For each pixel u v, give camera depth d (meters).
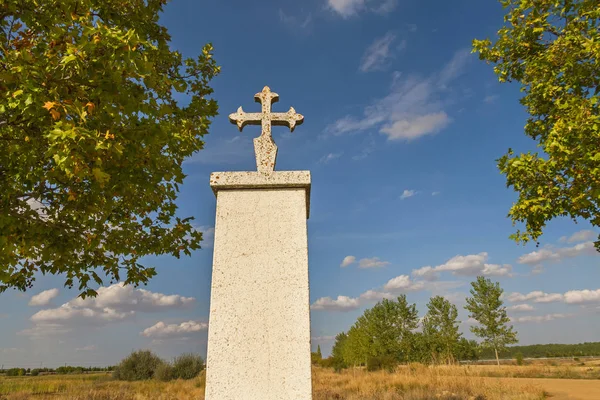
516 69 7.93
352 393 15.69
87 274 5.85
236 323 2.69
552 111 6.97
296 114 3.47
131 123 4.31
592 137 5.65
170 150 6.46
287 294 2.76
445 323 29.39
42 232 4.78
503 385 15.93
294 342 2.65
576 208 6.12
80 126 3.77
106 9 5.27
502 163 6.88
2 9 4.49
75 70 3.89
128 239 6.31
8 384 19.48
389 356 28.66
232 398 2.54
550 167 6.15
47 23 4.54
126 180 4.54
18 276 5.73
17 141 4.39
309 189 3.11
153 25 6.15
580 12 6.67
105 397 14.77
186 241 6.80
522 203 6.62
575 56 6.52
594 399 13.15
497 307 28.53
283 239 2.90
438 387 16.52
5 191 4.48
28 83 3.54
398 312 33.09
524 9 7.46
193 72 7.46
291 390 2.55
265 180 3.03
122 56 3.80
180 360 26.94
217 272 2.81
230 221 2.95
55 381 23.80
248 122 3.43
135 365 27.14
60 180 4.74
